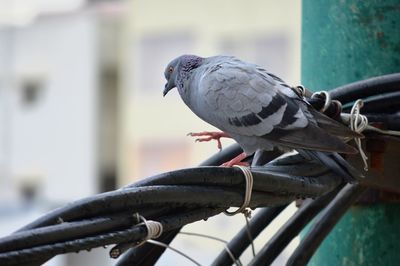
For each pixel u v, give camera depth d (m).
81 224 6.43
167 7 54.03
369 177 9.01
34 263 6.18
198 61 9.70
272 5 50.75
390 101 9.05
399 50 9.83
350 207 9.70
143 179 7.11
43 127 60.34
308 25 10.21
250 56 51.03
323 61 10.02
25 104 60.38
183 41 53.66
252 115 8.70
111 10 60.03
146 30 55.34
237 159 9.30
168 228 7.18
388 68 9.81
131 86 55.66
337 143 8.12
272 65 50.34
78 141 59.38
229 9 51.59
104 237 6.54
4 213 36.25
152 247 9.12
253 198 7.70
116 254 6.86
